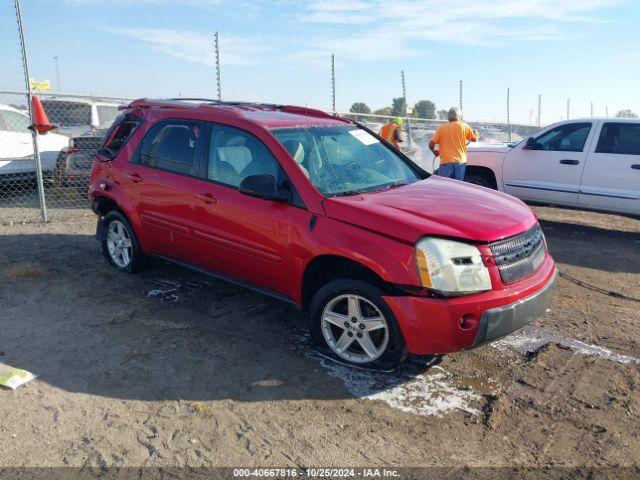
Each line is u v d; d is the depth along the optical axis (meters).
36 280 6.03
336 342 4.35
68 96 9.24
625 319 5.35
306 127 5.07
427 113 21.70
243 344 4.63
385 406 3.79
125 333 4.79
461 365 4.34
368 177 4.91
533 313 4.08
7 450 3.29
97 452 3.29
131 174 5.72
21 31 8.00
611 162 8.70
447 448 3.38
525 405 3.82
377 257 3.89
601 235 9.04
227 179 4.90
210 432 3.49
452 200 4.47
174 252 5.46
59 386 3.97
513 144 9.97
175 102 5.77
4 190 11.02
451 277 3.76
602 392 3.99
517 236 4.11
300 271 4.35
